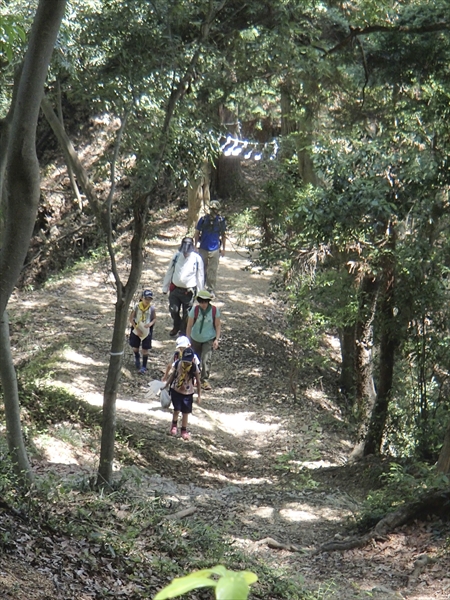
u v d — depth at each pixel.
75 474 10.41
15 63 7.87
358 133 12.80
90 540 6.57
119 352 9.31
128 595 5.56
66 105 29.20
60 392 13.73
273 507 11.12
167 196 29.22
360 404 15.88
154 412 14.78
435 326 13.62
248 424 15.86
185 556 7.41
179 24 9.08
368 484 12.33
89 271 24.05
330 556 8.99
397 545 9.05
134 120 9.38
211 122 10.09
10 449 8.13
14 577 5.02
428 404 14.98
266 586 7.27
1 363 7.96
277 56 9.91
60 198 27.64
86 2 10.87
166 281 16.64
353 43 11.65
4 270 6.29
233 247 26.00
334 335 23.06
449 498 9.48
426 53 11.34
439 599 7.45
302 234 13.16
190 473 12.66
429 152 11.27
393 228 12.90
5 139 7.09
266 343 20.12
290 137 14.97
